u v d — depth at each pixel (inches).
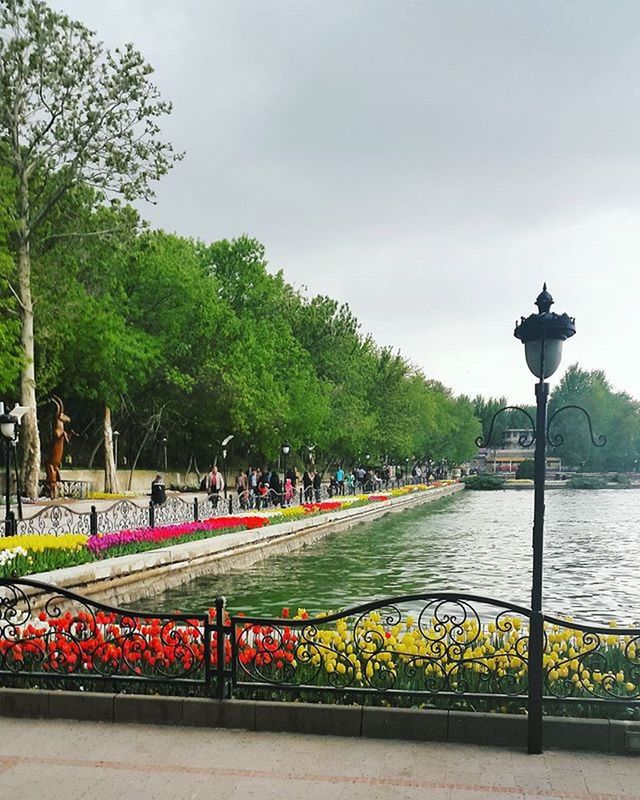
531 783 204.8
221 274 1915.6
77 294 1373.0
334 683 260.5
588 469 4845.0
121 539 681.0
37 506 1133.1
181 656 269.4
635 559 951.0
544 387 242.1
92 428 1889.8
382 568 844.0
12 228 1105.4
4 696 260.7
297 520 1127.6
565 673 258.7
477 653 266.4
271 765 217.3
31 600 494.0
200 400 1728.6
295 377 1894.7
